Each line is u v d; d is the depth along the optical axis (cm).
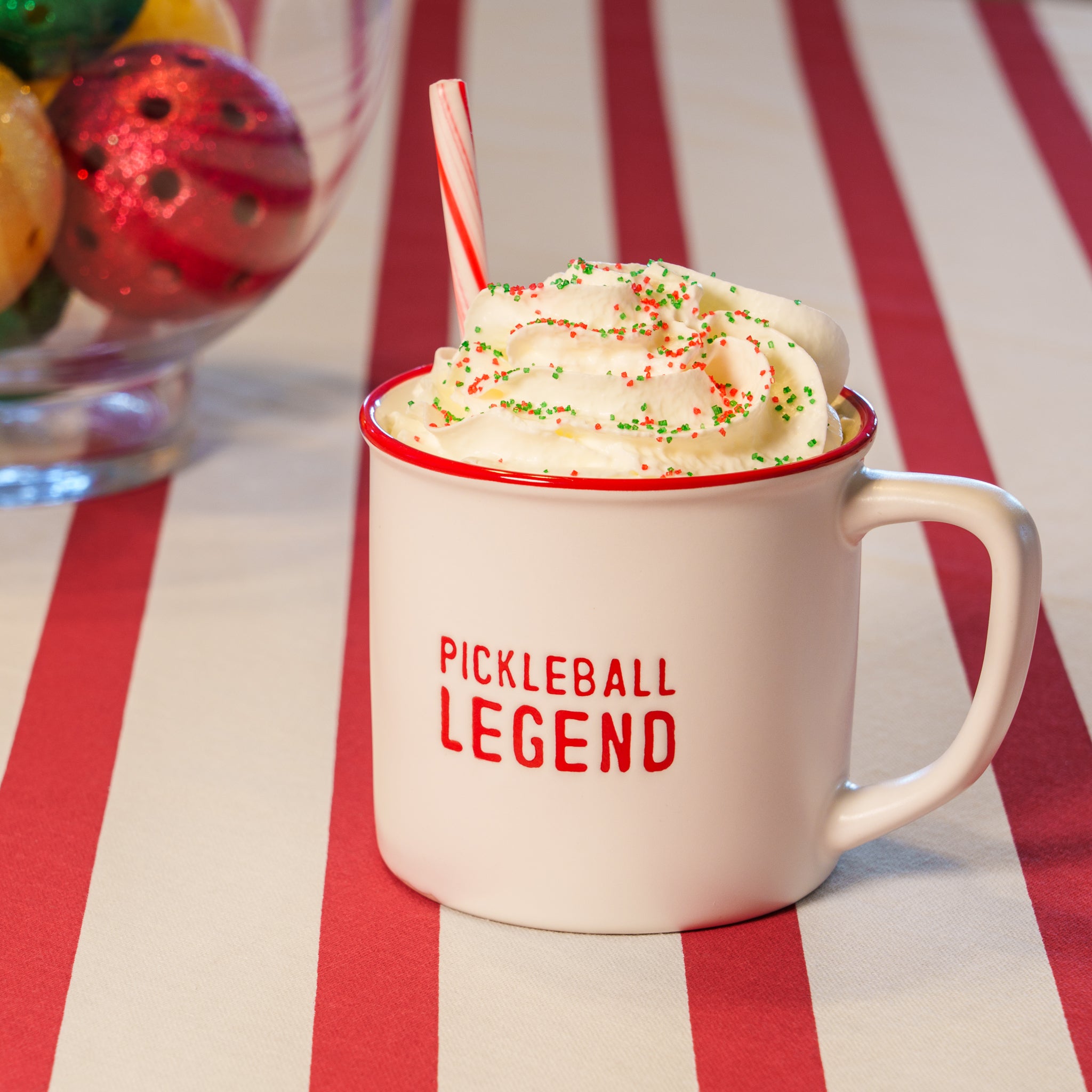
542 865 71
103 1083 68
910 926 72
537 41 166
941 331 109
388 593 71
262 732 79
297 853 75
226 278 88
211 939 72
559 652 69
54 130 84
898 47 167
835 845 72
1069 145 144
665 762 70
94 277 87
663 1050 69
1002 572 69
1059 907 72
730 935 71
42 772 78
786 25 171
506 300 71
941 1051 69
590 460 69
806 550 69
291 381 106
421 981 70
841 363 72
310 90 90
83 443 93
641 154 141
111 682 82
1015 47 167
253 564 88
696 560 68
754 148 142
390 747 72
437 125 72
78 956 71
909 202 132
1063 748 78
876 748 78
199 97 85
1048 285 118
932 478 70
